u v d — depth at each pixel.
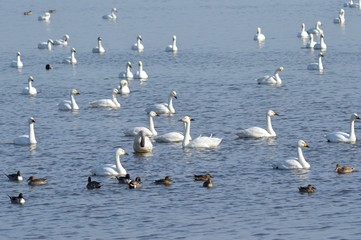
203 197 63.88
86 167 73.25
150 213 60.88
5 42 175.25
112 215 60.72
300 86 111.38
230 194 64.38
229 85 114.12
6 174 71.31
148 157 75.38
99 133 86.56
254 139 81.31
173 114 95.50
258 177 68.50
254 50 150.88
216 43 162.00
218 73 125.69
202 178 67.50
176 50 153.25
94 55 152.38
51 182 68.81
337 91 106.62
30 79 112.62
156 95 108.44
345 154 74.75
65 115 96.94
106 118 94.50
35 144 82.31
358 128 85.44
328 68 127.44
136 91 112.06
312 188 64.38
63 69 136.38
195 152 76.62
